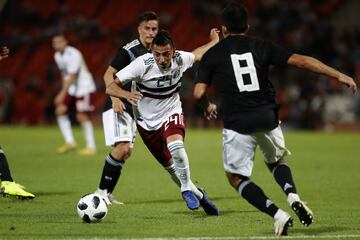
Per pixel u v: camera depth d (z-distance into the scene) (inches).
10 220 1128.2
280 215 951.6
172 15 4938.5
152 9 4992.6
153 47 1135.6
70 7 5049.2
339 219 1168.2
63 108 2471.7
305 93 4151.1
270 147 997.8
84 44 4795.8
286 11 4662.9
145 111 1227.2
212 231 1033.5
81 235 999.0
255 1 4877.0
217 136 3624.5
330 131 4119.1
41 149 2699.3
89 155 2452.0
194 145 3046.3
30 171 1934.1
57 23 4891.7
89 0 5073.8
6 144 2930.6
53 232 1022.4
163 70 1181.1
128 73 1159.6
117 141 1286.9
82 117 2486.5
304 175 1929.1
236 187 999.0
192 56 1213.1
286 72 4288.9
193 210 1256.8
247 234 1007.0
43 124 4338.1
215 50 997.8
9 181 1298.0
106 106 1309.1
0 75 4672.7
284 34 4512.8
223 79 984.3
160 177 1851.6
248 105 976.3
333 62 4328.3
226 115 988.6
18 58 4768.7
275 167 1024.2
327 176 1904.5
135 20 4909.0
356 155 2603.3
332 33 4562.0
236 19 1000.9
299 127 4136.3
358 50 4488.2
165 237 980.6
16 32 4884.4
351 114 4178.2
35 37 4849.9
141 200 1401.3
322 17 4918.8
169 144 1161.4
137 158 2443.4
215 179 1811.0
